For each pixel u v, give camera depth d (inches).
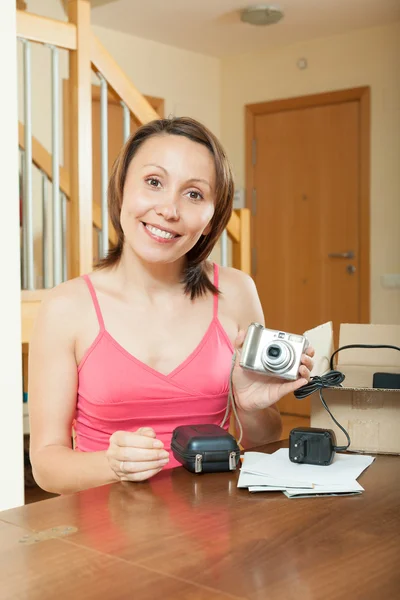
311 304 220.2
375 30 202.2
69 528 35.9
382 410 51.3
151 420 54.7
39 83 177.6
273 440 58.7
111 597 28.5
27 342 108.3
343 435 52.0
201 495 41.4
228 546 33.5
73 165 112.4
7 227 76.7
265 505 39.6
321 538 34.6
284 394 50.9
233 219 140.9
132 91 121.5
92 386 54.1
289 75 219.5
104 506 39.4
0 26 76.2
